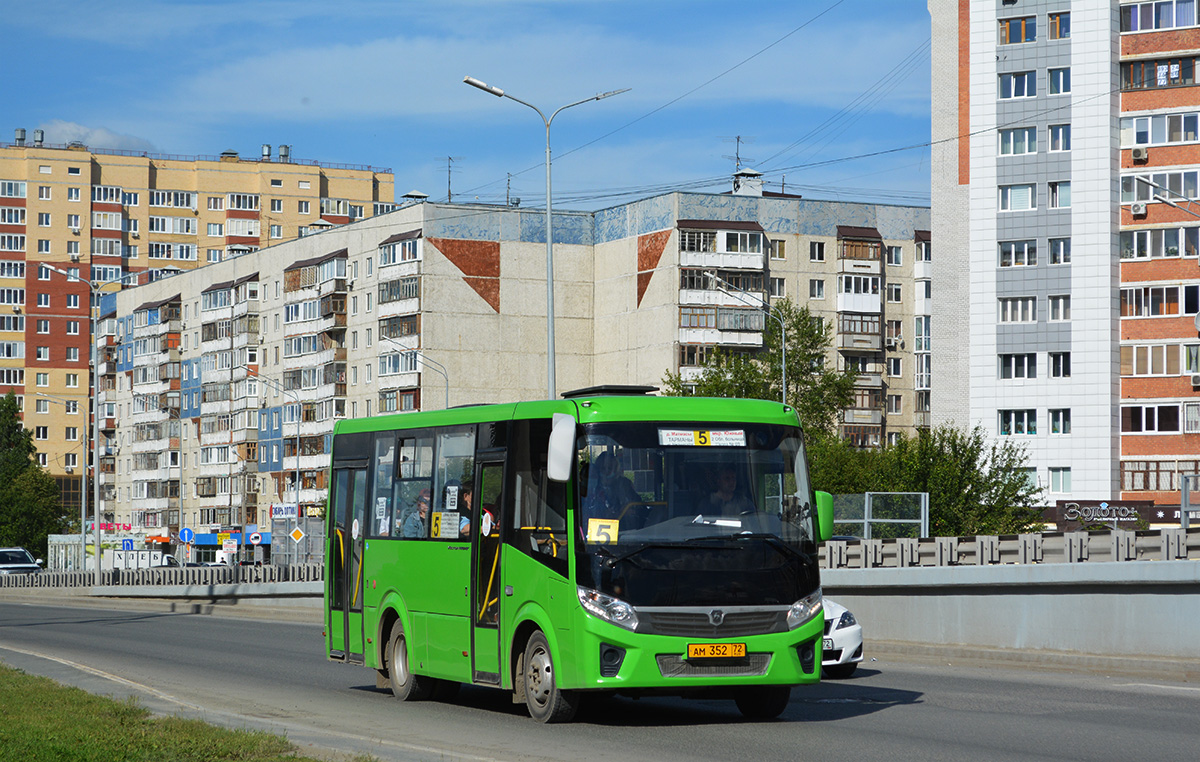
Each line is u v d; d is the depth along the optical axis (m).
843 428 93.75
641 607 13.16
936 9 74.75
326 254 104.06
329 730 13.35
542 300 94.81
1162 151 68.31
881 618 25.22
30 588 66.44
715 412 14.02
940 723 13.63
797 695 16.88
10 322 140.25
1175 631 19.66
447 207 93.44
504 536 14.70
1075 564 21.08
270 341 111.31
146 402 127.12
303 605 45.31
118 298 135.38
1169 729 12.97
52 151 141.62
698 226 89.38
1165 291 68.00
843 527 32.78
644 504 13.52
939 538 26.98
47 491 127.44
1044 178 70.38
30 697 15.62
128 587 57.69
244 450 112.31
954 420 73.12
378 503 17.88
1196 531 22.08
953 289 73.56
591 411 13.78
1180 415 67.31
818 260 94.19
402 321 94.06
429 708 15.81
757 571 13.50
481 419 15.54
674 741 12.57
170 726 13.05
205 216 145.12
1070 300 69.50
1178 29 68.19
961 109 72.88
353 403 100.69
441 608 15.98
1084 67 69.56
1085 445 68.75
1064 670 20.28
